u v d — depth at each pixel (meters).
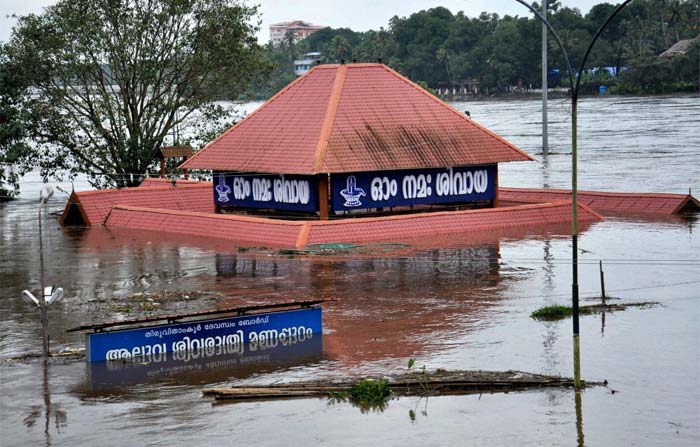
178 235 67.56
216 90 93.19
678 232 63.50
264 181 67.38
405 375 33.56
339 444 28.00
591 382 32.91
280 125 68.50
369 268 53.12
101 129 89.12
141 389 33.28
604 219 70.25
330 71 70.12
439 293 46.81
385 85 69.44
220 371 35.06
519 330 39.78
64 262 58.25
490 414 30.08
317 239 60.75
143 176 89.06
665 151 122.50
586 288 47.41
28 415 30.98
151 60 88.38
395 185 66.06
